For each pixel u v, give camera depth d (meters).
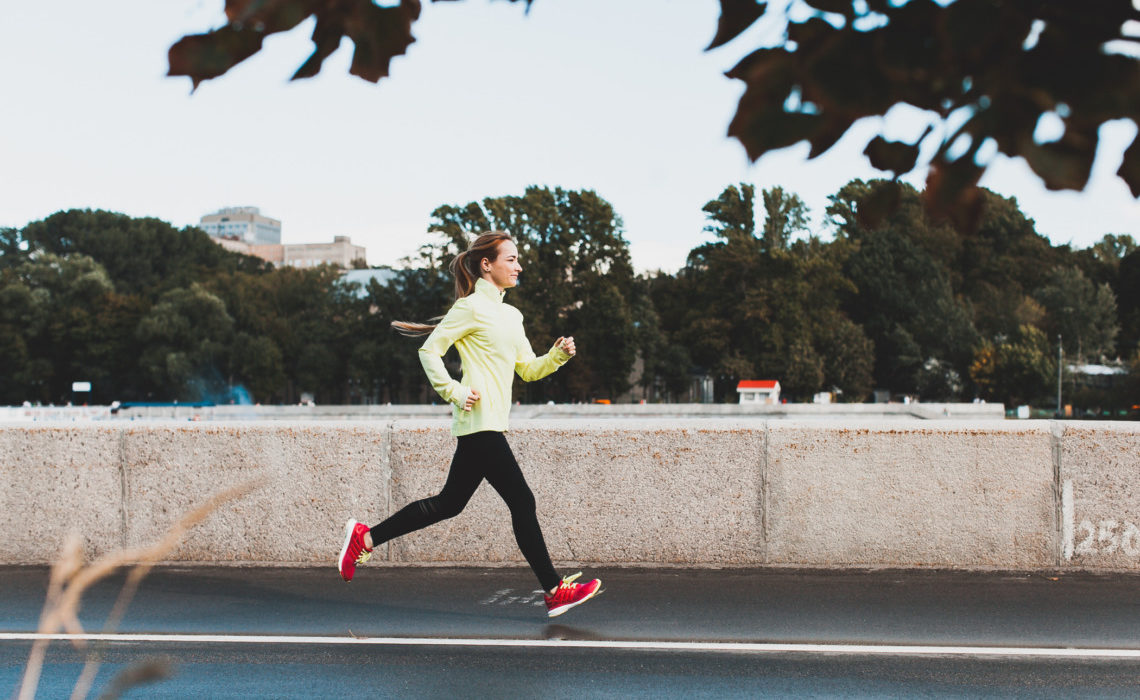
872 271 89.19
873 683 3.96
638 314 72.62
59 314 79.75
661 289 89.94
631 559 6.47
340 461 6.70
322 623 5.02
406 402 81.75
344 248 199.88
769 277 76.12
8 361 78.06
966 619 4.98
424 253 66.75
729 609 5.21
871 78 0.91
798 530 6.39
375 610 5.29
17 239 96.31
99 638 4.78
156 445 6.80
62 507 6.86
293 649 4.54
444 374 4.80
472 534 6.59
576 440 6.53
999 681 3.99
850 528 6.35
